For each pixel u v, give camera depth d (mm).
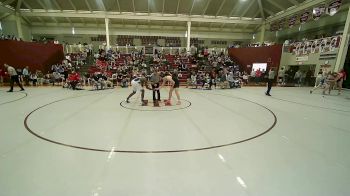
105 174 2668
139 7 17094
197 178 2609
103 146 3539
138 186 2432
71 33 20406
